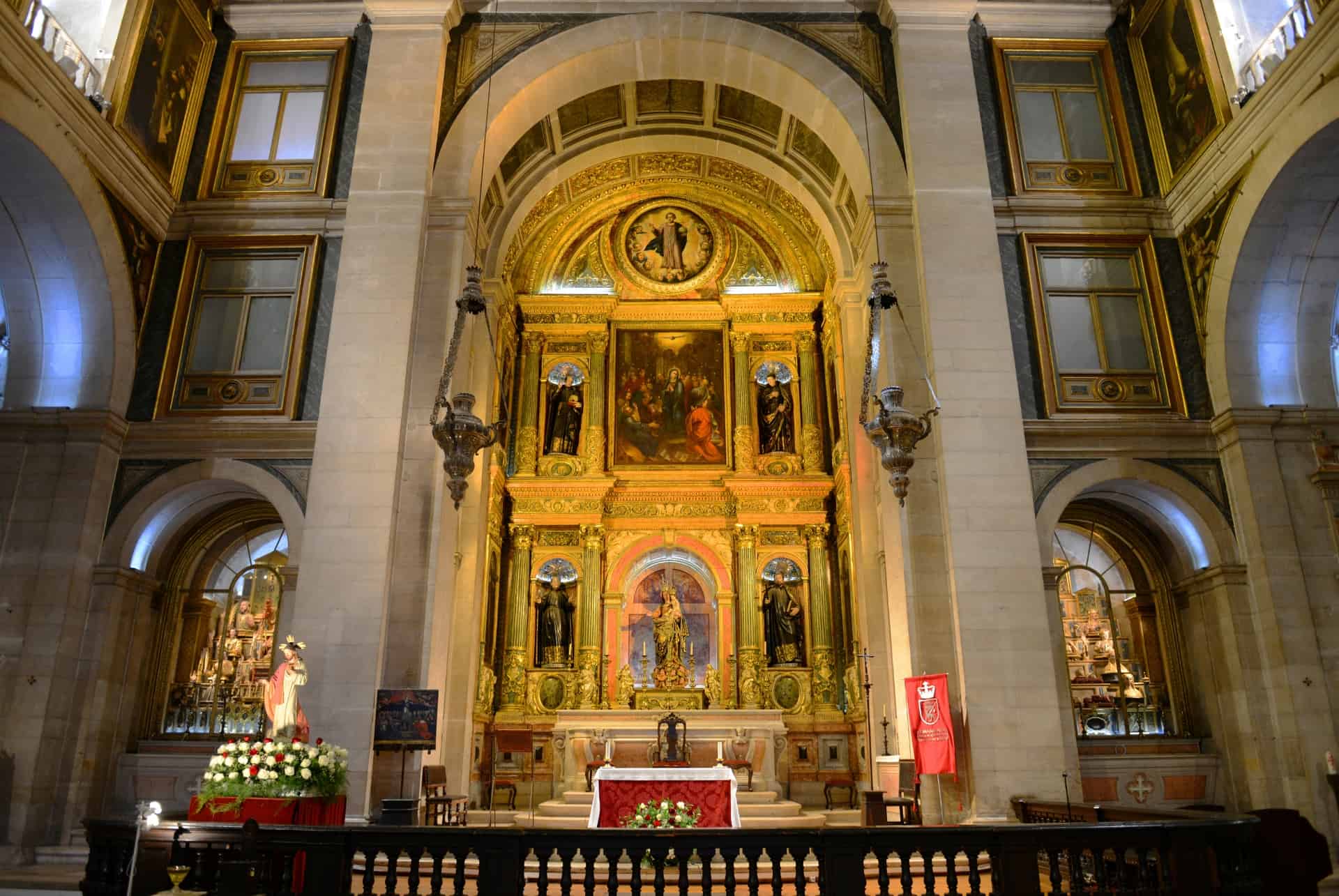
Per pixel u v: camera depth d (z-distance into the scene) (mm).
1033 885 6625
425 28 15523
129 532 13195
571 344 22797
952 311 13898
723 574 21031
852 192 17984
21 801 11828
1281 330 13883
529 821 15406
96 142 12797
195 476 13453
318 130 15359
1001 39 16016
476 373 17906
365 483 12945
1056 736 12094
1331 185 12734
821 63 16078
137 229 14016
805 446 21594
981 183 14594
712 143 19938
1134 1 15844
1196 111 14453
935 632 12969
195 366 14148
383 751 11961
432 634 13727
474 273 11023
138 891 7273
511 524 21062
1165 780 13672
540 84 16250
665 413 22266
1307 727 12281
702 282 23000
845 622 19938
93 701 12750
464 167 15352
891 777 14062
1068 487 13547
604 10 16484
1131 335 14555
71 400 13414
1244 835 7000
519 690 19828
